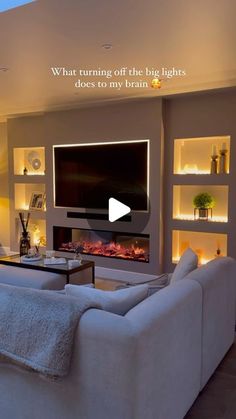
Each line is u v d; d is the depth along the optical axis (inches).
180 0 85.0
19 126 232.4
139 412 58.0
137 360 56.7
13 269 152.2
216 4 86.7
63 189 210.7
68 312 61.2
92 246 211.0
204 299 86.7
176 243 187.0
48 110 206.5
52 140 211.2
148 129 178.4
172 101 175.8
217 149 176.6
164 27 99.8
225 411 82.6
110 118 189.8
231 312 111.7
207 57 123.8
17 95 176.2
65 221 211.2
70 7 88.2
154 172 178.9
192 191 185.5
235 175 162.6
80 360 60.4
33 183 231.3
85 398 61.0
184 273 100.5
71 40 108.9
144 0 84.9
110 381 58.2
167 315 66.2
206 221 171.5
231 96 161.0
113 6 87.9
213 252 182.2
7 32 102.9
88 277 161.2
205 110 167.6
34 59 125.6
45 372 60.2
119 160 189.2
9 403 71.1
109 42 110.7
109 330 57.8
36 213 230.8
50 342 60.2
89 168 199.8
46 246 220.4
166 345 66.4
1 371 71.1
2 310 66.6
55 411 65.0
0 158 255.1
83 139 199.5
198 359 85.1
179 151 184.7
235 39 108.0
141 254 193.3
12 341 64.4
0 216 257.8
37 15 92.5
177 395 73.6
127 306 73.9
